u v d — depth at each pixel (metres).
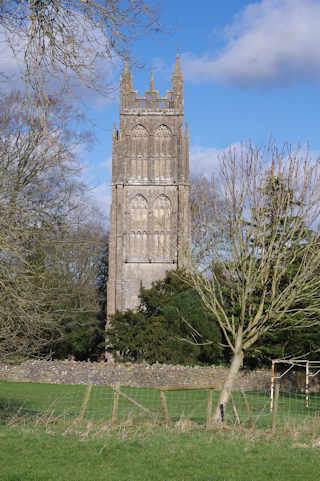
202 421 16.14
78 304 42.22
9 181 19.55
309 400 25.42
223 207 17.02
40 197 21.83
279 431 13.95
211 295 16.84
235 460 10.47
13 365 33.72
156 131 64.69
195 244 17.28
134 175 63.94
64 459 10.12
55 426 13.83
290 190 15.63
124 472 9.41
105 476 9.07
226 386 15.16
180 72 65.94
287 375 31.52
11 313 15.96
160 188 63.53
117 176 63.50
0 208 14.28
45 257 20.59
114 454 10.62
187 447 11.38
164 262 62.09
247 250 15.41
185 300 38.03
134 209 63.44
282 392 30.22
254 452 11.27
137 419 15.30
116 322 40.12
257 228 15.59
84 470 9.41
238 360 15.45
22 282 15.62
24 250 15.98
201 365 36.75
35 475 8.97
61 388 29.55
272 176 15.70
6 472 9.08
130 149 64.50
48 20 8.37
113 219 63.03
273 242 15.24
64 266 25.66
